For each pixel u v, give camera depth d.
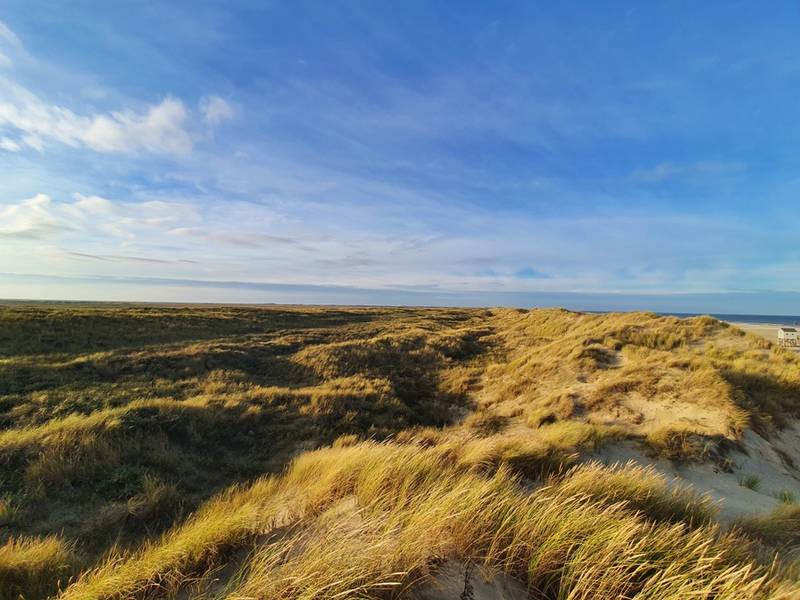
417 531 2.72
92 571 3.24
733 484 6.45
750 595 2.28
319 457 6.48
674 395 9.74
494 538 2.72
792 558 3.52
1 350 18.14
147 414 9.53
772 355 12.61
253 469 8.01
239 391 13.87
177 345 21.50
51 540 4.01
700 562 2.46
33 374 13.95
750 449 7.46
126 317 29.06
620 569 2.43
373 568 2.32
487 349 23.30
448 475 4.30
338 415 11.59
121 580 2.78
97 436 7.86
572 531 2.77
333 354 20.38
